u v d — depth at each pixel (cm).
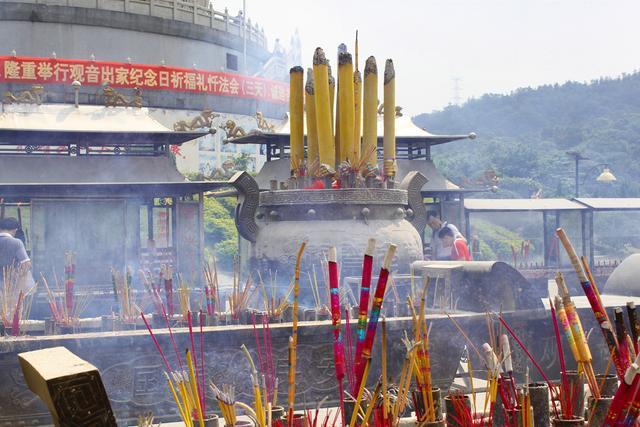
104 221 1127
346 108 980
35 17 3603
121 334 549
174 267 1163
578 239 1648
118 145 1314
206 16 4175
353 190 955
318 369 601
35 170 1248
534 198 1698
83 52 3694
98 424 273
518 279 676
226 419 330
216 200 2555
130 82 3225
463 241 1069
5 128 1218
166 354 560
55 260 1106
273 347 591
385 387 290
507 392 343
